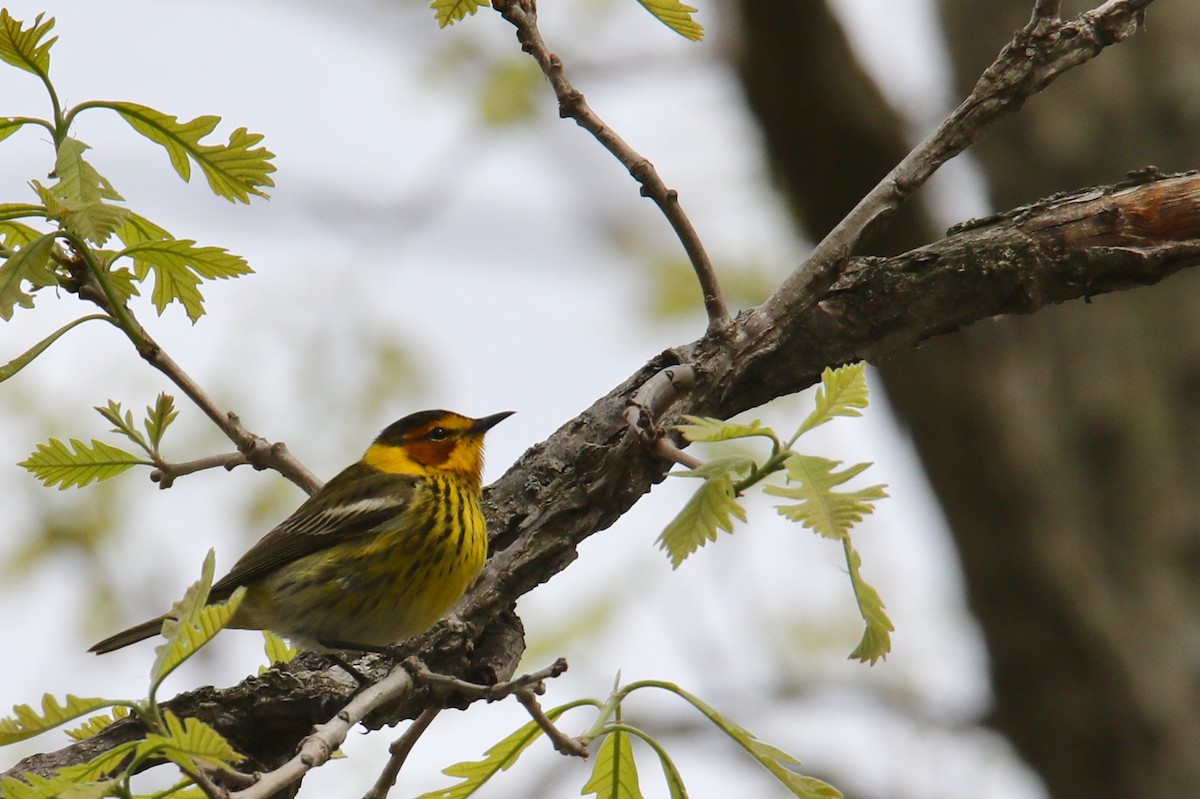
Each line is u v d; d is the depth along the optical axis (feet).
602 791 19.98
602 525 27.55
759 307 27.96
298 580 34.17
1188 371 53.26
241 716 24.97
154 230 24.45
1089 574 48.39
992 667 49.49
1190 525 50.93
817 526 16.28
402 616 33.78
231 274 24.20
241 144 23.17
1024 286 28.32
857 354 28.48
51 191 21.13
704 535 17.60
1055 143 54.29
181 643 15.99
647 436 23.73
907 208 44.78
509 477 31.73
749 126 45.96
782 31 42.75
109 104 22.26
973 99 26.30
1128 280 28.30
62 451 26.03
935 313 28.55
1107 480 52.08
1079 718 48.32
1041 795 50.03
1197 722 48.08
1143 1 25.86
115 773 21.61
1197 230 28.07
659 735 47.37
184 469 27.07
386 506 34.24
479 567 31.71
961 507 48.26
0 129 21.66
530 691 19.25
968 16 53.83
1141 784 47.73
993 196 55.72
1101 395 52.90
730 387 27.76
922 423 47.55
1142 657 48.39
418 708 25.26
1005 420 47.19
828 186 45.47
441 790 19.85
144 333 25.29
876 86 44.47
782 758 18.38
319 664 29.76
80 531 45.09
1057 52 25.98
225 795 16.07
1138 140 53.78
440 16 25.17
